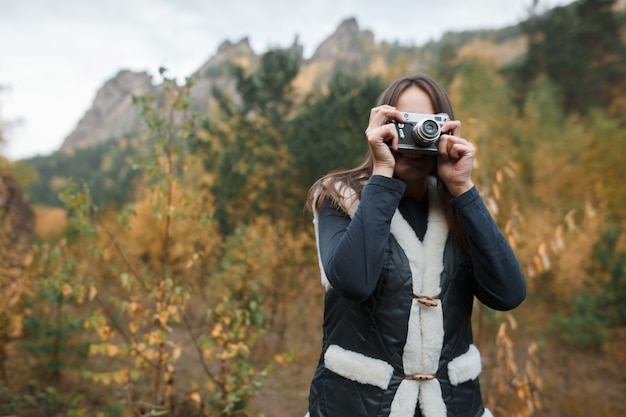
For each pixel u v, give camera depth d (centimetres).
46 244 327
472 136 394
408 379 101
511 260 106
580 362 646
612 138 1617
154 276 352
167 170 309
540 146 1694
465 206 106
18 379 479
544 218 944
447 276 107
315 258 974
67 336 481
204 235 801
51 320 512
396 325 101
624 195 1324
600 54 2638
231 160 1272
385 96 122
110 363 565
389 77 2048
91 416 414
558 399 508
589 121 2088
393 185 103
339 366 103
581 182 1558
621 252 723
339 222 112
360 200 108
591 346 685
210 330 315
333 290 110
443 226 111
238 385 307
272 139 1370
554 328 740
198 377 540
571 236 845
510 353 302
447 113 119
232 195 1253
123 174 4316
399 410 99
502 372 308
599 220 861
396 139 107
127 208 306
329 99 1309
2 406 413
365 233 99
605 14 2730
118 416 399
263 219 1203
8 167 1234
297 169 1238
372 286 97
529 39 2928
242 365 312
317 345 762
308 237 1089
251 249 605
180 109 306
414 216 115
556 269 852
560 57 2647
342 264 98
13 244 622
